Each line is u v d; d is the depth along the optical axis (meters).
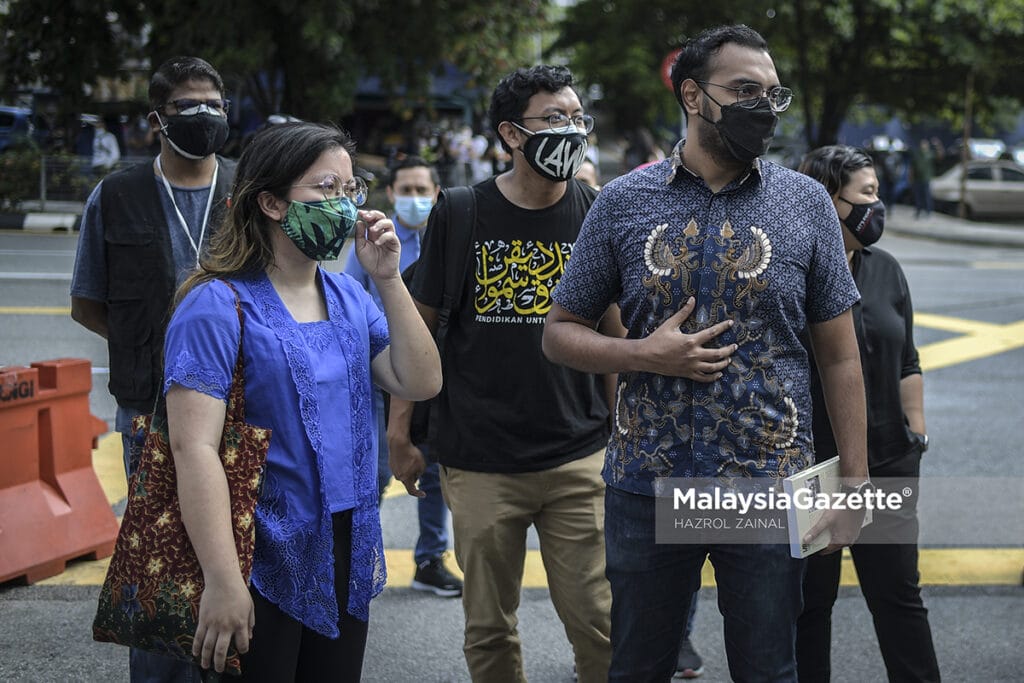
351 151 2.63
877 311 3.54
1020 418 8.48
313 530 2.52
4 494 4.97
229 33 16.89
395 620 4.77
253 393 2.48
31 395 5.04
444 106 24.52
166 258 3.73
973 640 4.60
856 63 29.30
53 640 4.44
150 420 2.53
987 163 27.83
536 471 3.48
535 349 3.48
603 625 3.53
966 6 27.53
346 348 2.62
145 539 2.43
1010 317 12.93
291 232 2.53
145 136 20.97
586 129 3.52
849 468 2.84
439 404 3.58
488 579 3.52
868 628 4.75
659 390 2.77
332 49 16.73
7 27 18.70
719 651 4.52
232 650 2.38
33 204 18.50
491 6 18.42
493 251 3.50
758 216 2.72
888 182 29.83
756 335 2.71
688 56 2.78
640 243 2.79
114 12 18.28
